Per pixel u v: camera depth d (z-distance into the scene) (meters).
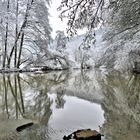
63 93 11.93
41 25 25.33
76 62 57.06
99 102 9.41
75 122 6.23
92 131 5.05
